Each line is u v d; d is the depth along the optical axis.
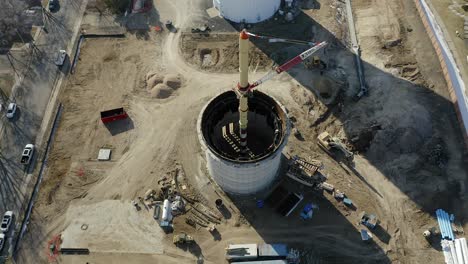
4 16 72.75
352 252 48.69
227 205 52.56
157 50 68.75
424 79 63.34
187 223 51.25
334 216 51.28
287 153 56.62
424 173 54.25
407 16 71.81
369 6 74.06
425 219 50.78
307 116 60.12
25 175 55.41
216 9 74.19
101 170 55.78
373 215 50.81
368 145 56.66
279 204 51.84
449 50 64.19
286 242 49.50
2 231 50.56
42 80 65.06
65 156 57.19
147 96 63.19
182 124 59.81
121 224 51.38
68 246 49.81
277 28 71.12
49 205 53.03
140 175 55.28
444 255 48.09
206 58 67.81
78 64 67.25
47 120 60.69
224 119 53.97
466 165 54.81
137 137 58.75
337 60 66.50
